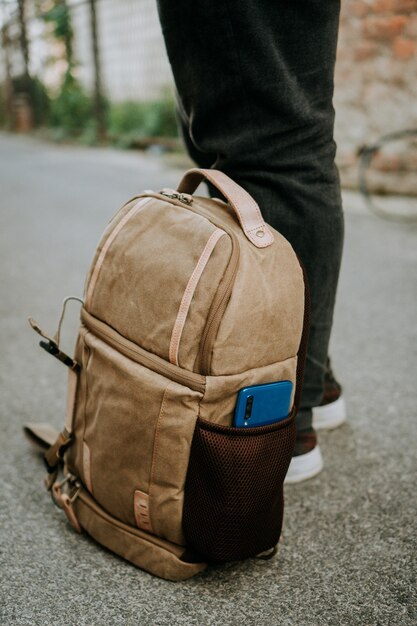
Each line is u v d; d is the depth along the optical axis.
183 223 0.89
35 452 1.31
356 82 3.93
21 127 9.82
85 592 0.91
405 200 3.88
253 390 0.85
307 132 1.01
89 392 0.98
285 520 1.09
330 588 0.93
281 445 0.88
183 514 0.89
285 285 0.88
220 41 0.96
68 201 4.05
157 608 0.88
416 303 2.26
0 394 1.55
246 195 0.92
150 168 5.52
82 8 8.19
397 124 3.83
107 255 0.96
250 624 0.86
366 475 1.23
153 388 0.86
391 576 0.95
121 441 0.91
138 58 7.03
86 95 8.51
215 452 0.84
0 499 1.14
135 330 0.90
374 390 1.60
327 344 1.15
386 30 3.69
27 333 1.95
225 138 1.02
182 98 1.07
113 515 0.98
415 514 1.11
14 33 9.69
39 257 2.79
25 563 0.97
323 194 1.04
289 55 0.97
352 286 2.44
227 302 0.82
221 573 0.96
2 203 3.99
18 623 0.85
